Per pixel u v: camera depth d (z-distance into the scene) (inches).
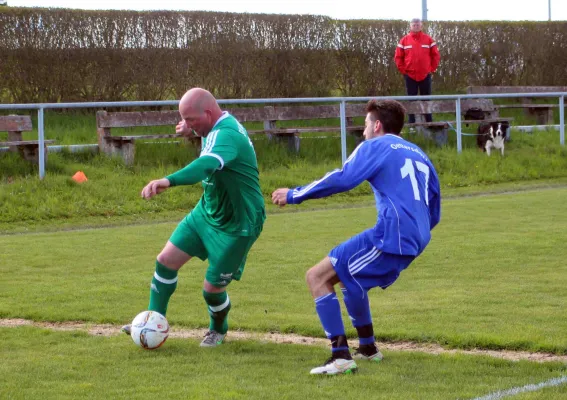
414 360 328.2
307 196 304.0
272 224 730.2
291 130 1039.0
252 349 351.9
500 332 362.0
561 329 366.3
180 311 425.4
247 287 479.8
